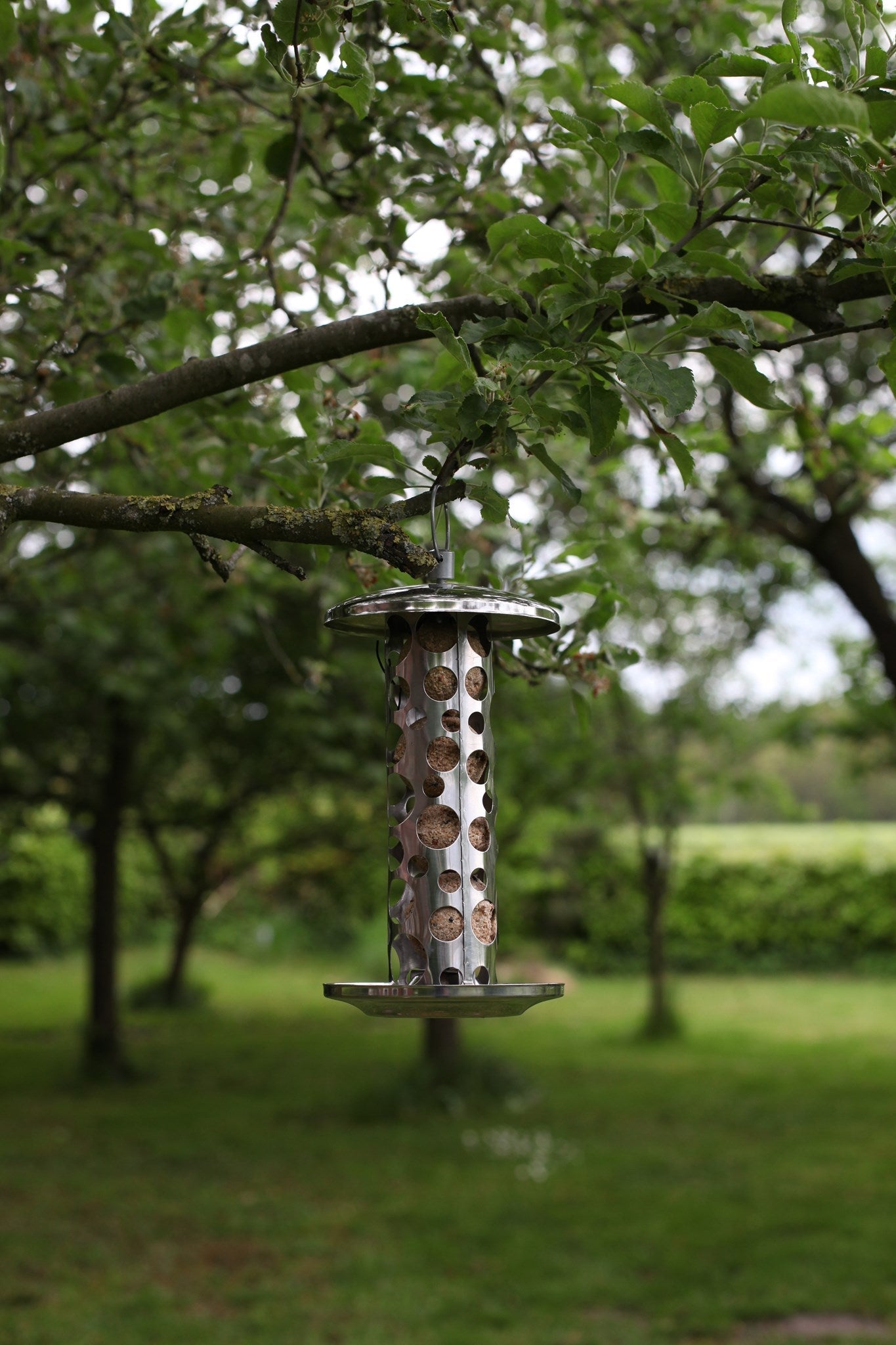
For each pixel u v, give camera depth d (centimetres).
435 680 219
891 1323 583
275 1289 634
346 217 372
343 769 1073
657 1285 635
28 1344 559
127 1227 739
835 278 198
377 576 281
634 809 1433
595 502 523
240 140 380
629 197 378
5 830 1341
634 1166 870
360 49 204
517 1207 773
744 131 224
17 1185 830
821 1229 717
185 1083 1209
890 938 2173
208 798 1434
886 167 192
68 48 383
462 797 218
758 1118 1022
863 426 430
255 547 198
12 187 370
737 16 450
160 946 2423
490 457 207
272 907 2438
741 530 687
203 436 410
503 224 195
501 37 367
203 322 367
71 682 1047
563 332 198
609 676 298
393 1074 1114
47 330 356
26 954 2322
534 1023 1616
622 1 459
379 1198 798
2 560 481
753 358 205
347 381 327
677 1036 1459
